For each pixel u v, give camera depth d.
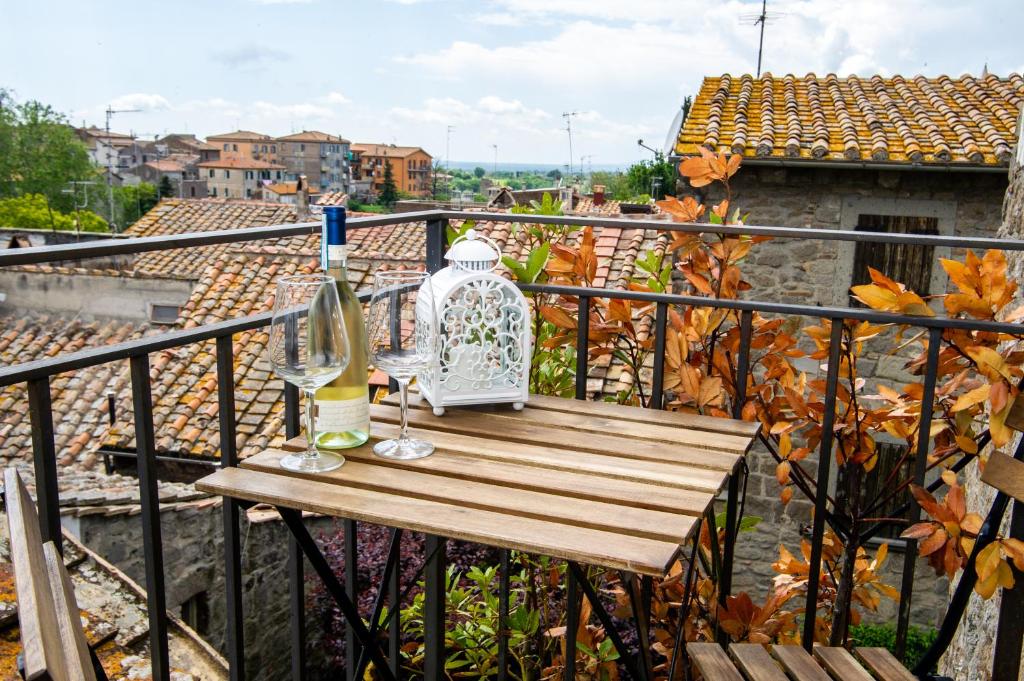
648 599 2.32
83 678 0.64
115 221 65.06
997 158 7.79
